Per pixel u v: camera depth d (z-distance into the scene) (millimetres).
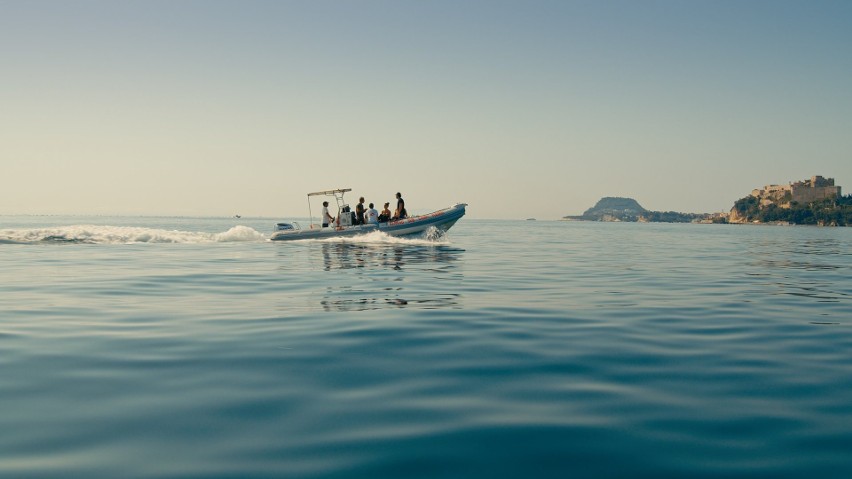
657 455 3000
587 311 7844
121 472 2727
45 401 3791
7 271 12805
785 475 2764
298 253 18531
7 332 6070
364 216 24219
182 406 3715
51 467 2775
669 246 30891
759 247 30859
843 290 10609
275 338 5848
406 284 10703
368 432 3285
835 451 3061
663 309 8086
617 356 5223
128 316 7129
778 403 3877
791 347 5656
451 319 7051
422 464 2854
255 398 3893
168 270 13164
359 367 4742
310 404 3781
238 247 21531
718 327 6719
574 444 3133
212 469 2770
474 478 2701
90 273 12461
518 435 3256
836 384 4352
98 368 4637
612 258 19703
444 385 4250
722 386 4281
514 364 4898
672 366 4875
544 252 22672
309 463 2850
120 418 3480
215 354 5148
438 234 24188
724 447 3107
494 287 10562
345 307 7926
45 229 25109
